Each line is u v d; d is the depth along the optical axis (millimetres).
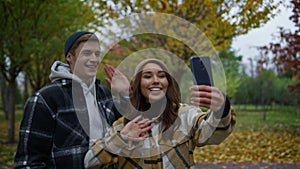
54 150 1801
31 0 7625
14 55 8234
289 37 10008
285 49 10016
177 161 1687
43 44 7984
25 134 1766
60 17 7887
